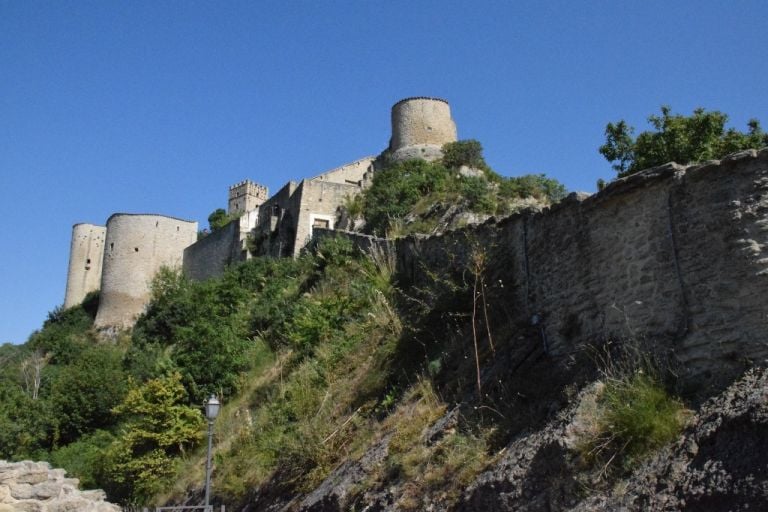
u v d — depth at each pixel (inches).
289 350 724.0
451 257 522.6
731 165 257.6
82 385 1117.7
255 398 677.9
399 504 306.7
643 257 290.4
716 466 206.8
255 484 492.7
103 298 2137.1
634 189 298.7
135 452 733.9
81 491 477.4
